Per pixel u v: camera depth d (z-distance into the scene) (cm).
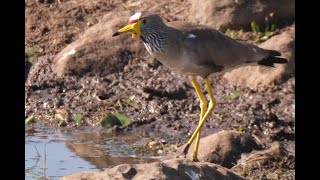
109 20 1703
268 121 1433
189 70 1285
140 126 1467
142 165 1030
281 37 1585
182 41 1263
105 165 1290
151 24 1260
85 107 1541
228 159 1284
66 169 1276
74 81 1609
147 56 1638
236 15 1656
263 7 1653
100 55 1638
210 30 1291
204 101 1292
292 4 1662
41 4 1803
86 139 1420
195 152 1240
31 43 1709
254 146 1323
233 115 1465
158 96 1545
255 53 1308
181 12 1716
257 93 1517
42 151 1355
